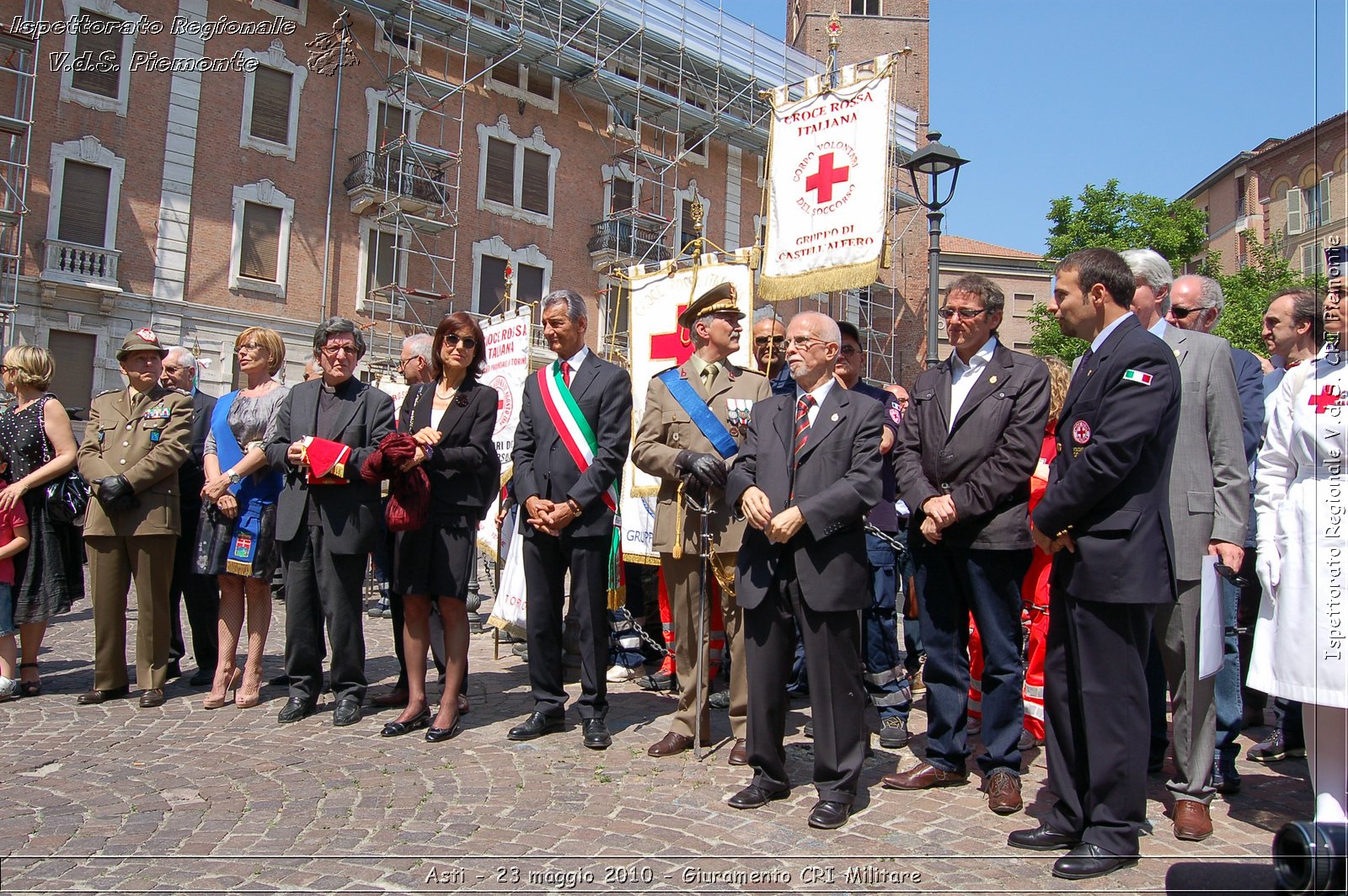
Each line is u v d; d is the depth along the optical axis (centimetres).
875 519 506
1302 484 337
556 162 2853
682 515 451
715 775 420
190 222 2191
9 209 1961
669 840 340
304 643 521
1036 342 2781
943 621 410
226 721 512
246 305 2266
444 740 473
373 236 2489
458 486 488
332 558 510
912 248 3762
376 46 2506
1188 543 362
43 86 2008
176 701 562
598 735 461
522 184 2775
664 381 476
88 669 649
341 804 375
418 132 2562
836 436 377
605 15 2853
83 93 2053
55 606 570
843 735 363
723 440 455
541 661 487
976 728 509
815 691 366
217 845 332
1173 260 2675
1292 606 332
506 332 816
